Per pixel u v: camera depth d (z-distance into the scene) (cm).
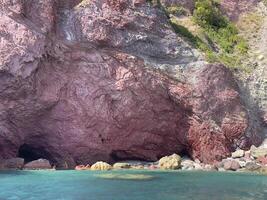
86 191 1733
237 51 3988
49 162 2647
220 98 3234
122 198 1595
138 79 2931
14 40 2544
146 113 2922
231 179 2206
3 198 1583
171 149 3066
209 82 3241
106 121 2784
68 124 2716
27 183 1912
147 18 3328
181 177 2244
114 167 2672
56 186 1841
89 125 2748
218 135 3073
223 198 1623
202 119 3092
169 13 3966
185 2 4125
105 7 3147
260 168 2681
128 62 2978
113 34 3114
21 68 2512
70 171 2403
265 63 3850
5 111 2523
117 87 2834
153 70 3084
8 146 2620
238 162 2791
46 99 2630
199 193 1730
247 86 3634
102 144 2797
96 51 2917
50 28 2778
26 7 2725
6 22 2573
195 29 3881
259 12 4488
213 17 4200
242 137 3222
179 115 3069
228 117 3222
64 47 2794
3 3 2652
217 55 3791
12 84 2500
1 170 2389
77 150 2745
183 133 3070
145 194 1683
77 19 3017
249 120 3331
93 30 3031
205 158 2980
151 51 3266
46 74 2664
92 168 2595
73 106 2716
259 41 4150
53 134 2705
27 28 2597
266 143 3331
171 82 3111
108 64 2867
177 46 3391
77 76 2769
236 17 4400
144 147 2955
